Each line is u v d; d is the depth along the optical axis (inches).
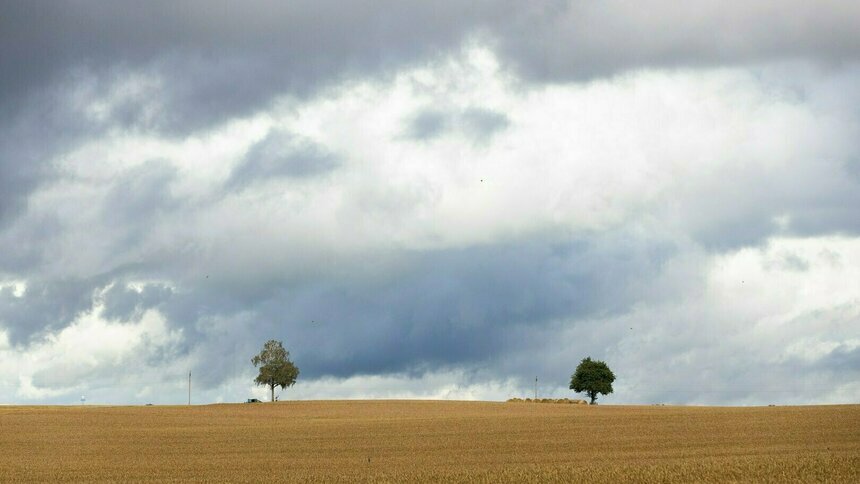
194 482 2166.6
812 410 3875.5
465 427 3624.5
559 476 2047.2
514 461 2476.6
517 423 3742.6
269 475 2295.8
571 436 3171.8
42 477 2347.4
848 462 2142.0
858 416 3489.2
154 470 2490.2
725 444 2783.0
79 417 4352.9
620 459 2442.2
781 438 2886.3
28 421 4099.4
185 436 3508.9
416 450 2883.9
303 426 3873.0
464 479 2050.9
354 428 3710.6
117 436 3516.2
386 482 2038.6
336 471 2353.6
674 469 2092.8
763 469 2044.8
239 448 3078.2
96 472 2454.5
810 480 1871.3
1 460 2783.0
